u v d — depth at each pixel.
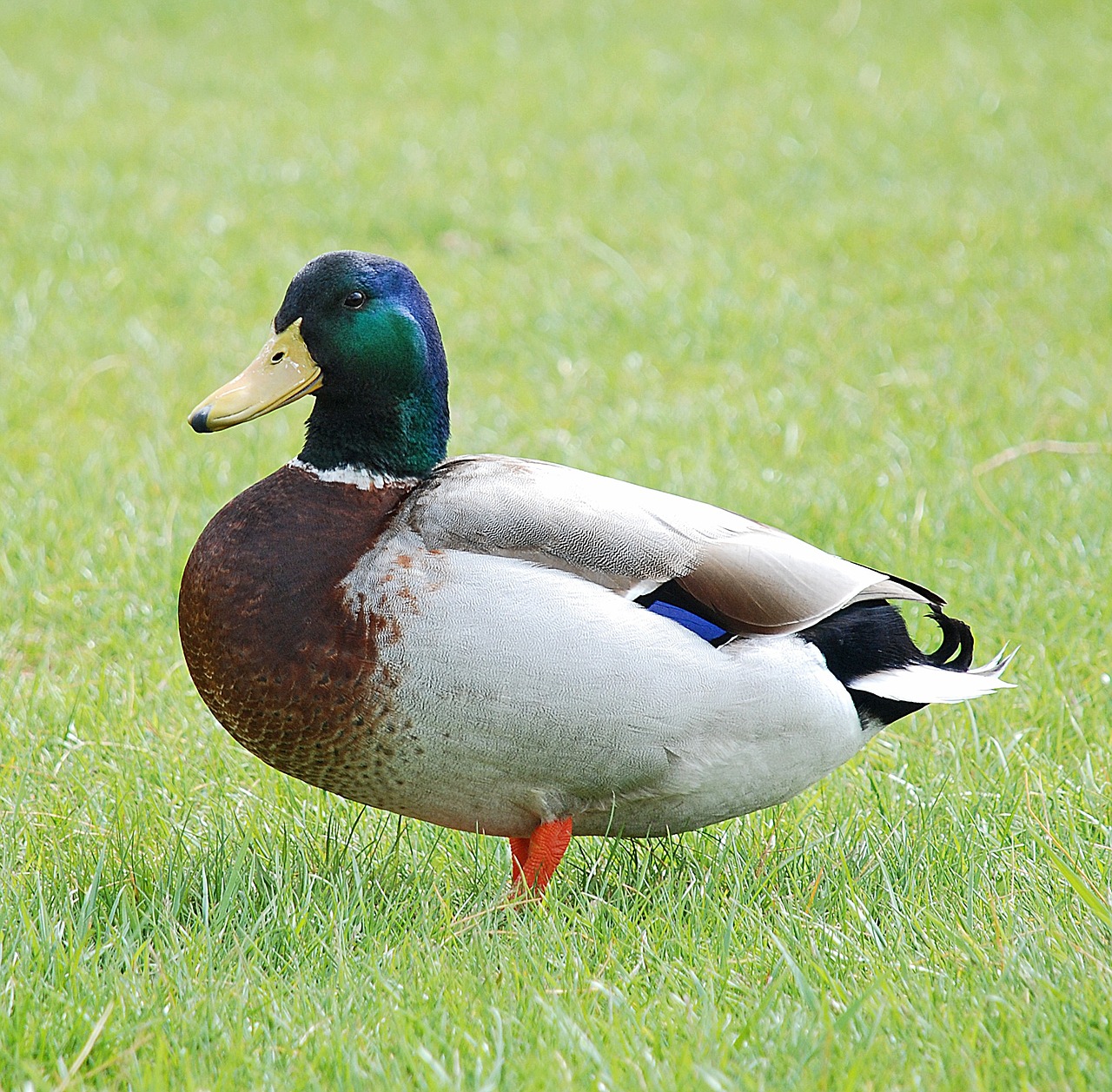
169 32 28.23
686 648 6.00
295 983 5.64
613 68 25.73
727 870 6.78
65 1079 4.95
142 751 7.83
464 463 6.62
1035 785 7.33
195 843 6.88
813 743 6.29
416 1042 5.21
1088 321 15.13
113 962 5.77
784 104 23.53
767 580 6.23
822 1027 5.25
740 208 19.12
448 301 16.06
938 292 16.14
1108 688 8.62
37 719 8.32
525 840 6.74
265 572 6.14
